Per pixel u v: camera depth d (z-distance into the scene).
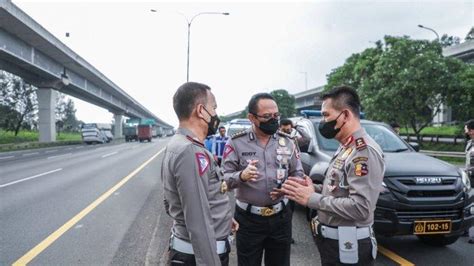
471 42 30.39
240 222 3.13
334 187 2.36
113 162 17.22
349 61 30.08
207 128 2.27
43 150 28.39
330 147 5.96
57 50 27.31
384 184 4.27
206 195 2.06
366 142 2.27
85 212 6.94
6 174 12.70
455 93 20.62
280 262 3.20
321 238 2.45
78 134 73.56
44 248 4.93
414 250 4.83
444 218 4.25
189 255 2.13
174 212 2.17
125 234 5.57
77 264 4.39
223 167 3.19
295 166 3.21
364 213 2.15
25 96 47.44
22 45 24.25
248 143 3.15
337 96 2.41
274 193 2.96
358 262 2.29
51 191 9.21
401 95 21.22
